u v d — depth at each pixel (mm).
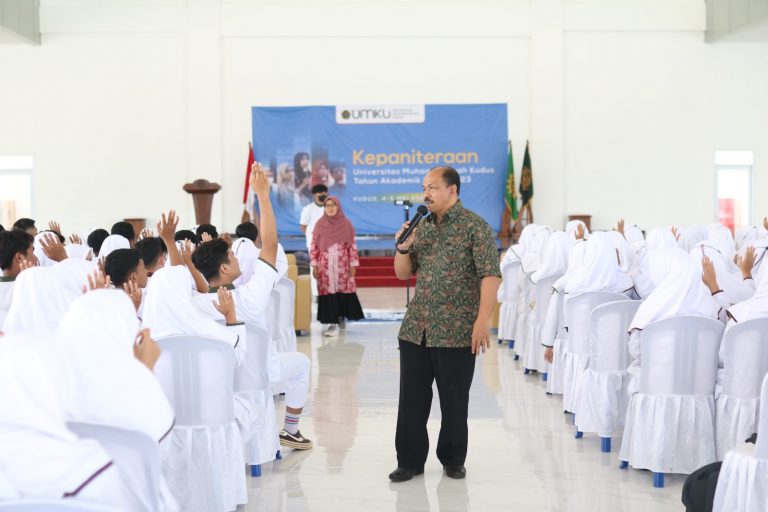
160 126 14609
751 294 4730
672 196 15000
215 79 14516
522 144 14898
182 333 3555
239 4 14523
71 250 6172
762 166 14969
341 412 5777
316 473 4422
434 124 14812
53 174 14594
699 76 14883
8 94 14492
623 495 4035
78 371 2150
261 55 14641
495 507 3891
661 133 14938
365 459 4672
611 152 14945
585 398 4812
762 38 14461
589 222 14672
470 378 4215
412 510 3863
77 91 14531
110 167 14617
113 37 14500
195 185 10547
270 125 14648
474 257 4031
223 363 3566
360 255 14086
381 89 14758
